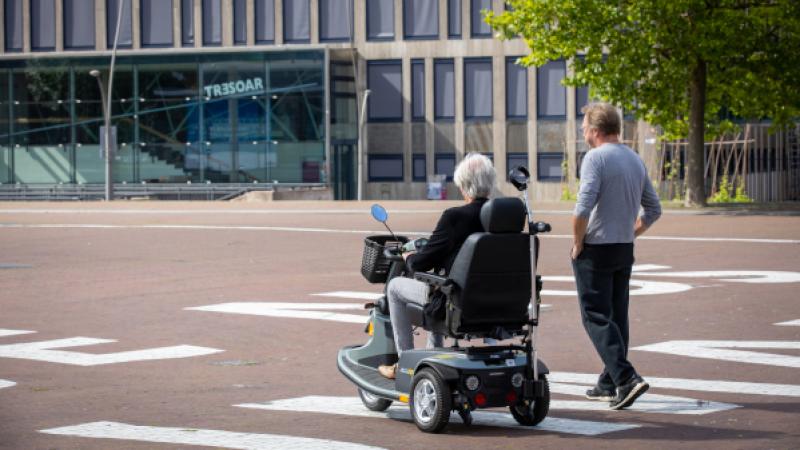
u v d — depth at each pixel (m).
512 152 74.50
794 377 9.96
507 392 8.13
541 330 13.05
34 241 27.64
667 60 36.84
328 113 71.00
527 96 74.19
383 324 8.98
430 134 75.31
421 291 8.49
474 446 7.67
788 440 7.67
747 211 35.09
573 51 35.88
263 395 9.59
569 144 73.56
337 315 14.51
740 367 10.48
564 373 10.44
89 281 18.97
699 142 37.06
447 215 8.36
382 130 75.69
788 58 36.69
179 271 20.34
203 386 10.02
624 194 8.86
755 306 14.69
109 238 28.20
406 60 75.25
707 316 13.91
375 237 8.99
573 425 8.29
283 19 75.94
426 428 8.12
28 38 77.50
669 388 9.59
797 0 36.22
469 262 8.16
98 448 7.64
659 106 37.16
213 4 76.44
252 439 7.87
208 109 71.81
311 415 8.76
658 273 18.86
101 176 72.50
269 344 12.38
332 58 74.19
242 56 71.44
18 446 7.71
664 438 7.80
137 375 10.59
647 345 11.81
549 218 33.81
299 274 19.64
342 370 9.01
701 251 22.72
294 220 33.97
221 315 14.66
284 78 71.31
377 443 7.76
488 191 8.50
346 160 75.75
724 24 35.31
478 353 8.21
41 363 11.27
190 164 72.12
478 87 74.81
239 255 23.31
